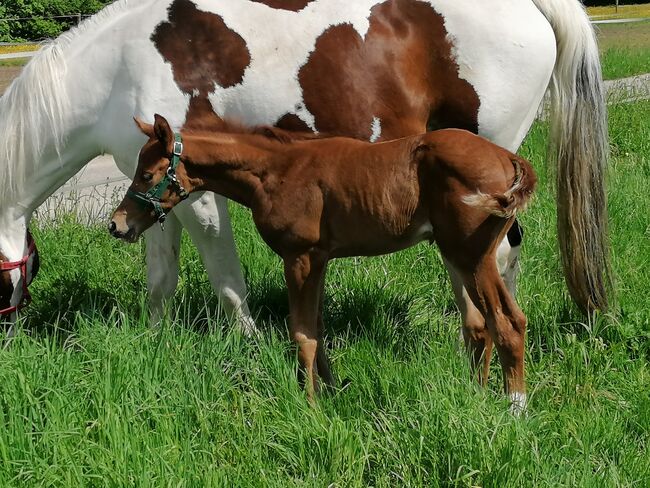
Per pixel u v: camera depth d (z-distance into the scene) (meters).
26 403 3.91
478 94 5.08
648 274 5.97
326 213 4.35
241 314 5.11
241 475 3.67
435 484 3.64
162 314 5.19
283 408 4.18
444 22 5.01
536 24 5.12
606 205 5.24
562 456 3.89
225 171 4.44
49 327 5.41
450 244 4.20
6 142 4.91
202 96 4.79
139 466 3.55
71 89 4.85
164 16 4.77
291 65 4.83
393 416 4.00
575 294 5.25
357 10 4.92
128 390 4.09
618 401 4.43
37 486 3.45
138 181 4.34
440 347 4.77
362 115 4.91
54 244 6.49
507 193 3.97
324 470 3.75
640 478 3.73
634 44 23.22
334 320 5.46
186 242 6.69
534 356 5.05
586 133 5.21
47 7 23.16
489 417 3.86
